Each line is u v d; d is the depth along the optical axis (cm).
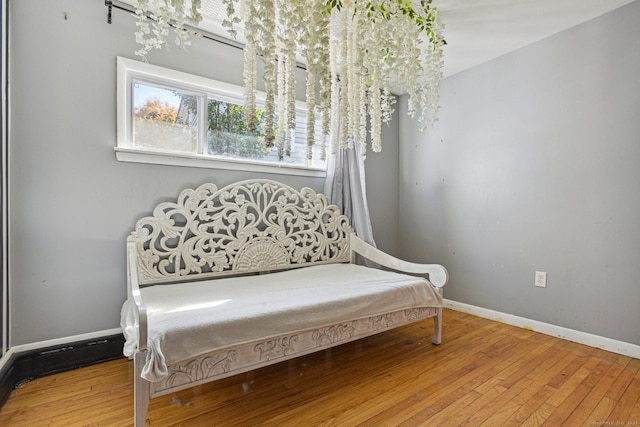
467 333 228
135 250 179
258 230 228
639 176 184
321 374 169
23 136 159
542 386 156
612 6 191
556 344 207
